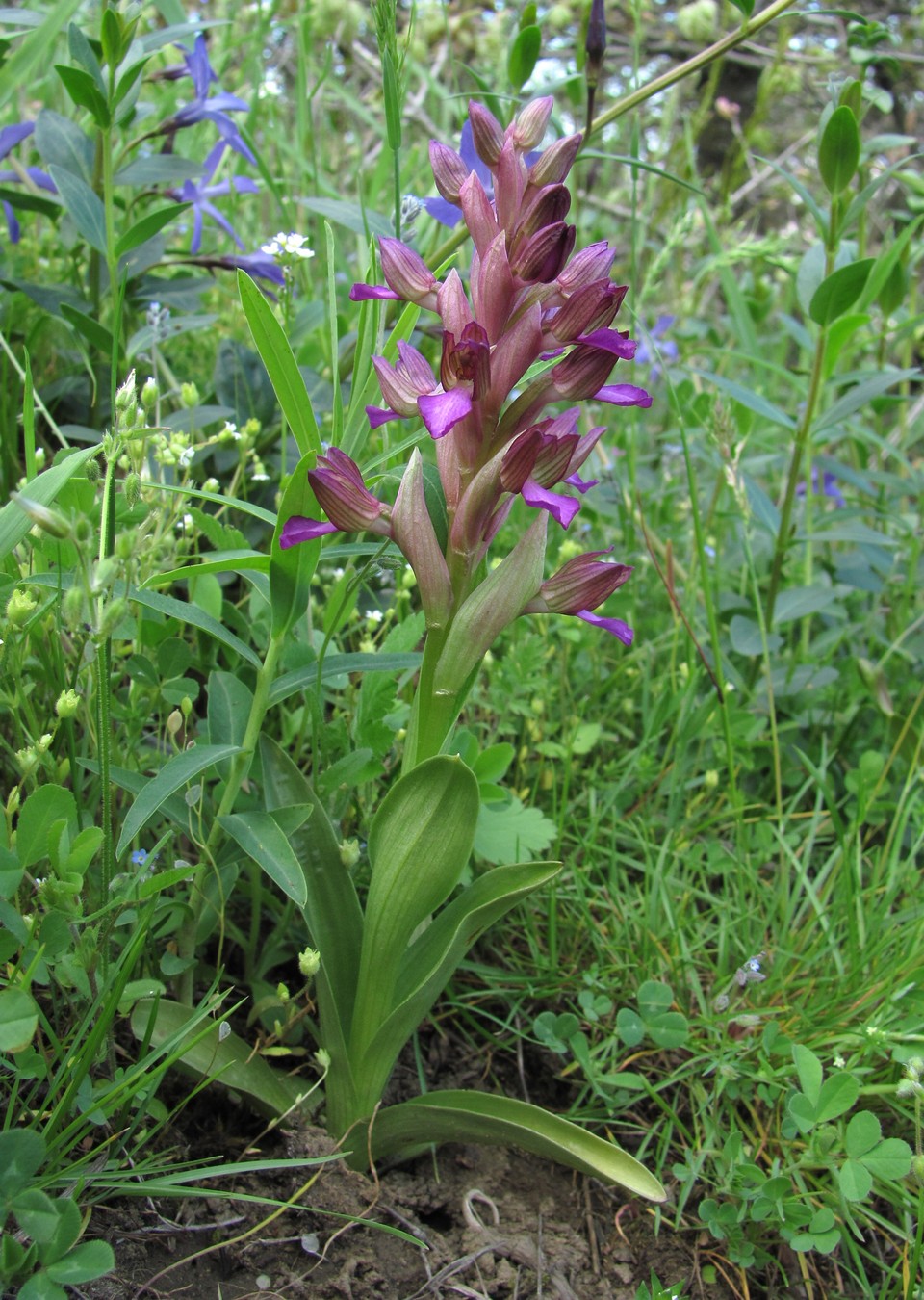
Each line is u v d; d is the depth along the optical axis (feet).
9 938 1.12
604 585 1.16
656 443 2.49
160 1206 1.20
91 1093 1.15
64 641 1.29
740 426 2.10
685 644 1.78
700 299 2.96
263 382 1.69
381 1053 1.24
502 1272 1.25
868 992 1.42
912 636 1.99
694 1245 1.31
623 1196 1.33
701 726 1.65
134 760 1.34
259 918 1.36
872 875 1.61
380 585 1.71
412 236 1.57
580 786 1.66
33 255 1.93
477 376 1.12
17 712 1.21
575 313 1.13
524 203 1.16
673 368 2.39
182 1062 1.23
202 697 1.55
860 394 1.76
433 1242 1.26
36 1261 1.07
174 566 1.37
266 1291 1.19
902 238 1.79
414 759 1.20
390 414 1.17
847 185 1.72
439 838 1.18
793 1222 1.27
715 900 1.52
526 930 1.49
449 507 1.18
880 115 4.59
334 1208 1.24
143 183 1.66
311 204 1.65
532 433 1.11
